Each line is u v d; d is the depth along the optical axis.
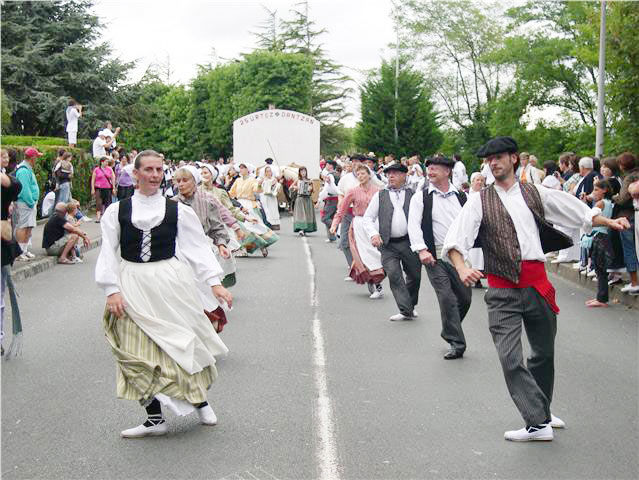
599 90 18.19
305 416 5.85
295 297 11.33
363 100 51.81
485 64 45.31
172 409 5.21
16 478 4.67
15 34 39.47
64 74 40.06
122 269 5.44
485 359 7.69
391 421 5.75
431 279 7.87
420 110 50.03
